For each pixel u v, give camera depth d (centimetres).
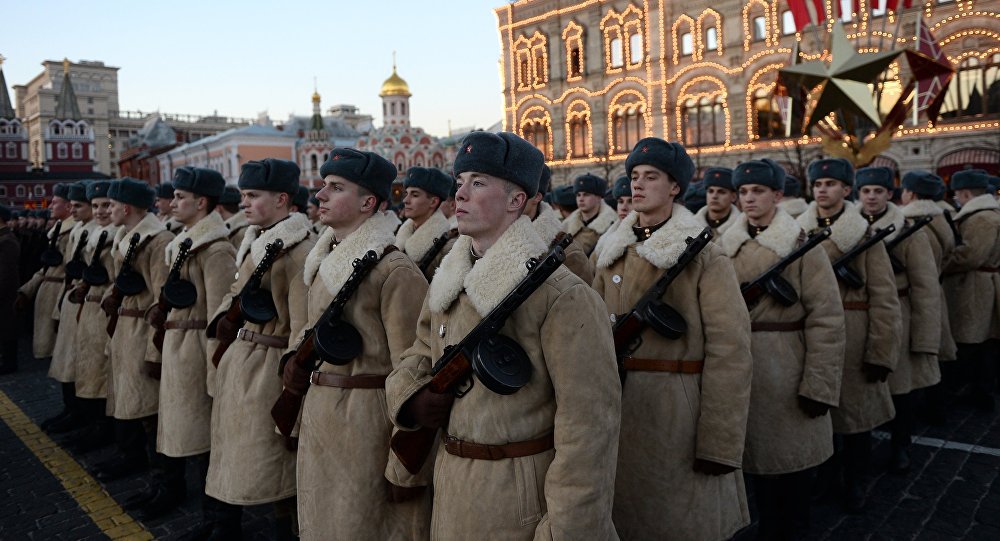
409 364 245
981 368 659
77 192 668
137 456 534
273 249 358
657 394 304
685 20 2917
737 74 2773
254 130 5591
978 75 2264
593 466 200
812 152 2575
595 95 3195
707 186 493
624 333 299
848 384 446
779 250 378
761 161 394
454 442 225
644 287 310
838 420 443
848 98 1169
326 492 298
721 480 310
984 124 2227
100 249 568
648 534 303
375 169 312
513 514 211
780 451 374
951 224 651
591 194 650
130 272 491
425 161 5334
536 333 213
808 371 370
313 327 299
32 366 930
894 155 2430
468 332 219
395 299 293
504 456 215
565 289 211
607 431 204
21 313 888
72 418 649
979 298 651
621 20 3098
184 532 427
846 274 442
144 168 7281
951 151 2306
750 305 382
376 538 296
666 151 305
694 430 302
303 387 313
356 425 296
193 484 512
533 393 214
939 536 401
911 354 519
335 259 304
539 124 3475
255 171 383
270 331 371
